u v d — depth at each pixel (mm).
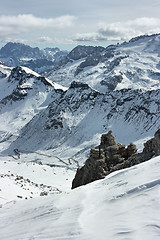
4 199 30469
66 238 10859
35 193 39344
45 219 15727
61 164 193250
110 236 9711
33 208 21688
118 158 48781
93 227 11422
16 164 86438
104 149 50125
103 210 14047
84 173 46562
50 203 21438
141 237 9031
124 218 11555
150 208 12055
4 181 39562
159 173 19453
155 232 9266
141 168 25422
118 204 14359
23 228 15055
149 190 14992
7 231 15523
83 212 14531
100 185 25969
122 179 23531
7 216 21297
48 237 11547
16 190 36344
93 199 18344
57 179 75062
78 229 11484
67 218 14102
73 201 19719
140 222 10492
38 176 75250
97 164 46062
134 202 13719
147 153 44312
